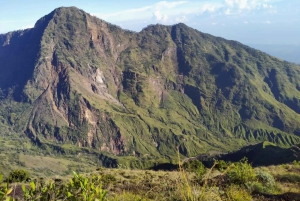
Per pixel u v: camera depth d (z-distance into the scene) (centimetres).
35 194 435
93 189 466
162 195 1071
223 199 1030
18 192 1277
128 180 2150
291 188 1439
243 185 1380
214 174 1770
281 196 1203
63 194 463
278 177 1775
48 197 446
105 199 537
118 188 1520
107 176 2006
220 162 1988
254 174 1482
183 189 765
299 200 1136
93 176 555
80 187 469
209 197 812
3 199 396
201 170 1532
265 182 1451
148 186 1573
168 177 1833
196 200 739
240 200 1076
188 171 1662
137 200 939
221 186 1366
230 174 1487
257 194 1238
